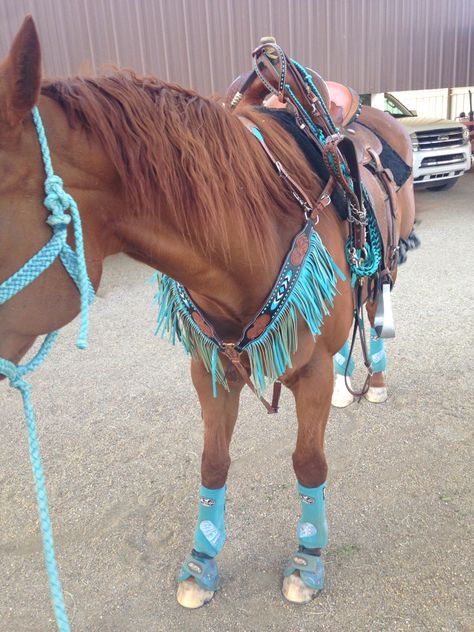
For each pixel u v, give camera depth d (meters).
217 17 6.07
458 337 3.43
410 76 7.76
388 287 2.10
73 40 5.43
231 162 1.16
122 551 1.97
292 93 1.52
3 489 2.32
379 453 2.39
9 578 1.88
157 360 3.42
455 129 7.36
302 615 1.67
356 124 2.26
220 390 1.60
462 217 6.54
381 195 2.01
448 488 2.16
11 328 0.87
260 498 2.18
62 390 3.10
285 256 1.33
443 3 7.71
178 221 1.06
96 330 3.93
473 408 2.68
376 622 1.63
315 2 6.62
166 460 2.46
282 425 2.64
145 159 0.98
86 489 2.29
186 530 2.05
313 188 1.44
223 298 1.26
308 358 1.49
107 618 1.71
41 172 0.84
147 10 5.68
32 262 0.84
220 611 1.71
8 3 5.09
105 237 0.98
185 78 6.06
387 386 2.92
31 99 0.80
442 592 1.71
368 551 1.88
